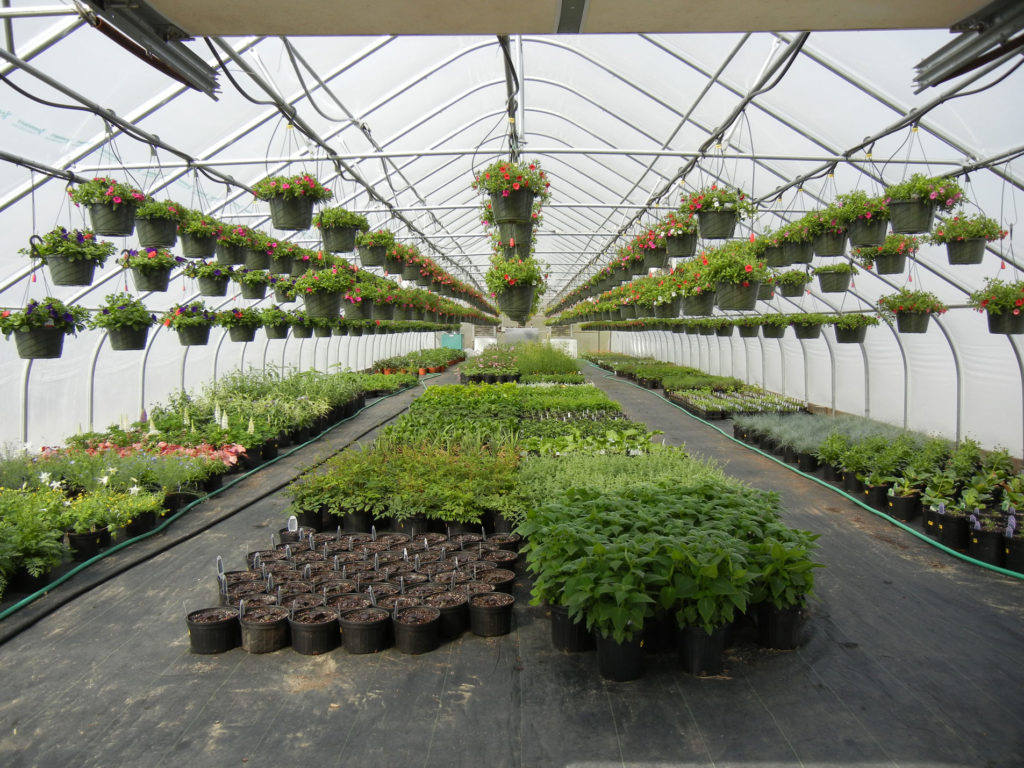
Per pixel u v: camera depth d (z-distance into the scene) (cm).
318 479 675
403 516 635
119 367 1066
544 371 1975
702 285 866
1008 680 406
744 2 269
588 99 1018
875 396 1272
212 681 412
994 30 290
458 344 4456
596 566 409
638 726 360
